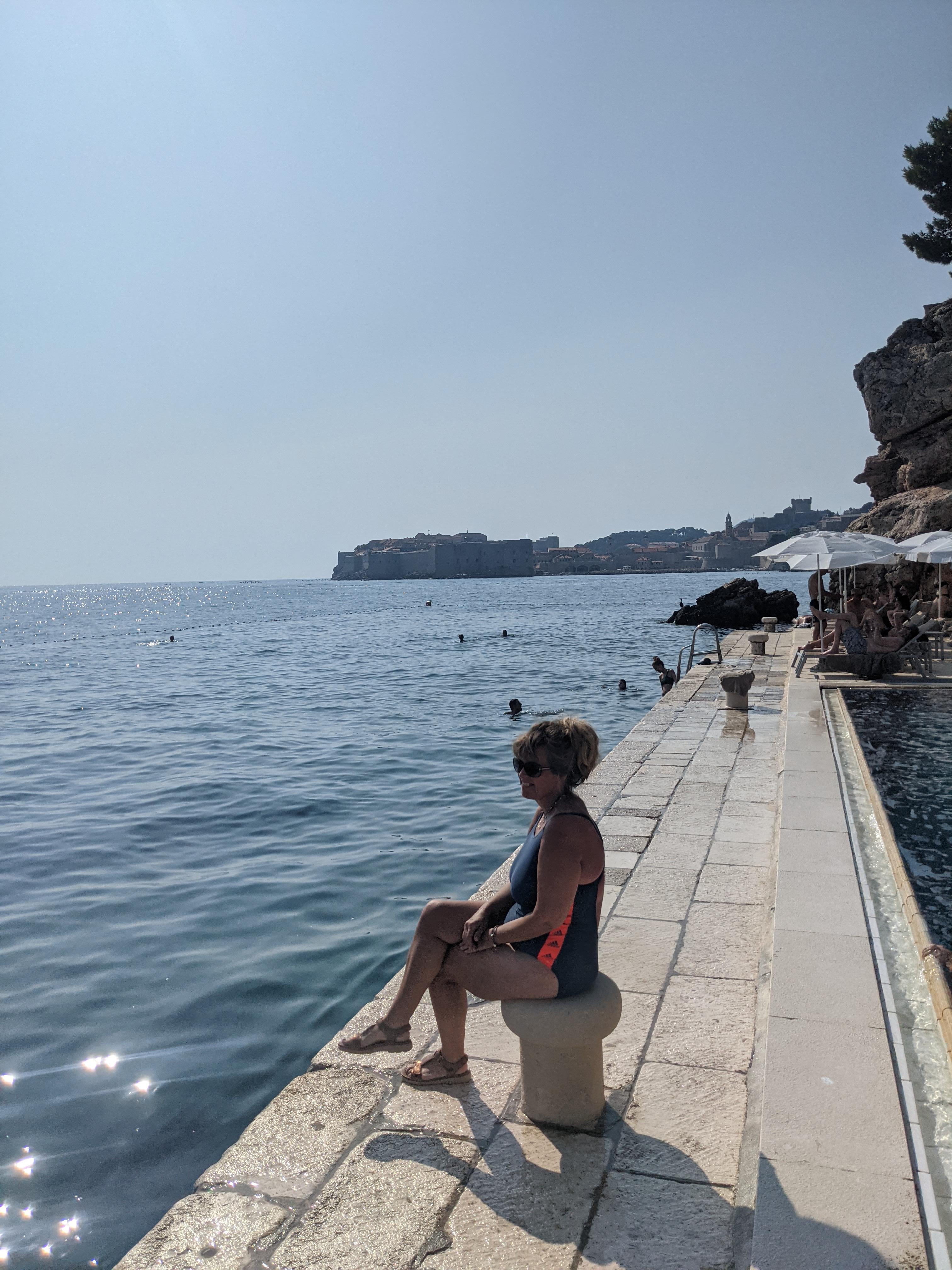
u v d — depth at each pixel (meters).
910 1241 2.45
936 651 18.45
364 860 9.52
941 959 4.17
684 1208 2.93
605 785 9.21
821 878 5.56
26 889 8.83
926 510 26.81
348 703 23.27
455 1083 3.79
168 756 16.27
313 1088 3.82
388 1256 2.76
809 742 10.09
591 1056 3.41
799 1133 2.97
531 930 3.20
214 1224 2.95
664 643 41.88
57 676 35.09
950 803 7.27
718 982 4.66
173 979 6.58
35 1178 4.21
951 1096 3.29
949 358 29.48
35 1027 5.83
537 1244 2.79
